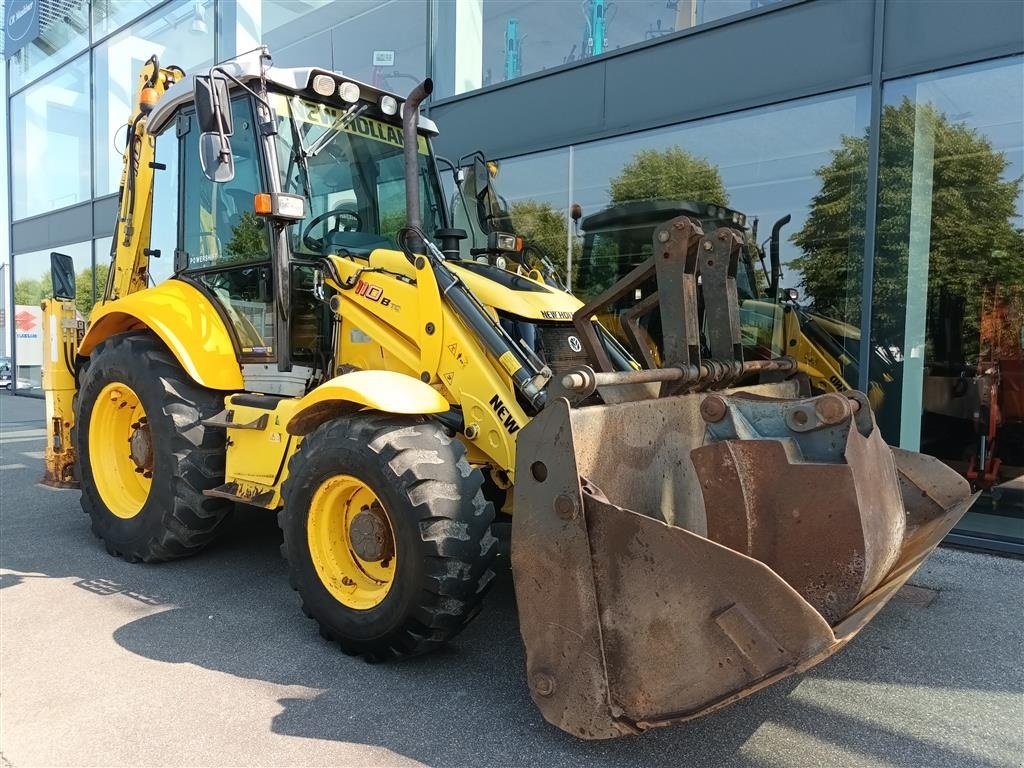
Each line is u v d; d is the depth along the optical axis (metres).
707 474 2.49
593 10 6.61
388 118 4.38
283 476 3.56
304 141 3.97
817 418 2.39
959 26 4.76
